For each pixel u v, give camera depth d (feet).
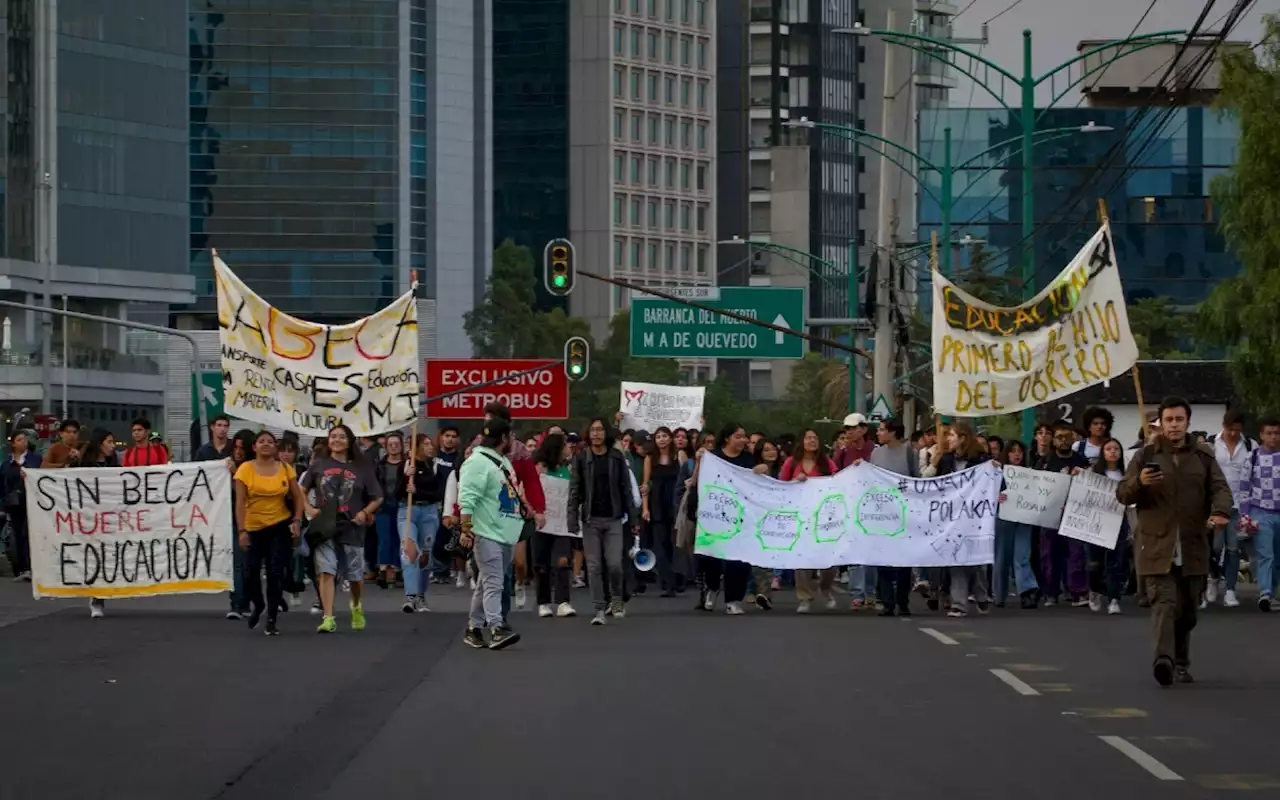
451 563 97.30
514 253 455.22
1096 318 79.41
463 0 468.34
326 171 454.81
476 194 472.85
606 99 496.23
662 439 94.89
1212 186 121.08
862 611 81.30
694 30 518.78
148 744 40.55
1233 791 34.65
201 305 449.89
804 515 79.77
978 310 80.18
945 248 148.25
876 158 552.82
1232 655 59.47
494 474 61.21
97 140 294.46
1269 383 117.08
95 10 293.23
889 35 129.18
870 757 38.45
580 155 498.28
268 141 452.76
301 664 56.59
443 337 464.24
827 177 528.22
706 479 79.92
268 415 80.02
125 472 74.84
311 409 80.23
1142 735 41.60
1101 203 79.30
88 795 34.50
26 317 283.59
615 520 73.46
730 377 501.15
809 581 80.38
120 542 75.00
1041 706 46.57
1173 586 50.85
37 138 284.82
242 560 74.84
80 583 75.15
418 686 50.88
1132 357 79.00
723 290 176.76
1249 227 118.32
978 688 50.31
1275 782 35.58
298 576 81.05
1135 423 165.17
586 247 498.28
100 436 95.30
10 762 38.22
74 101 290.56
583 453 73.67
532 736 41.50
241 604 74.90
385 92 456.45
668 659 58.08
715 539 79.61
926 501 78.64
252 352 79.92
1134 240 335.67
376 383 80.28
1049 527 81.25
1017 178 340.18
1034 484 81.15
